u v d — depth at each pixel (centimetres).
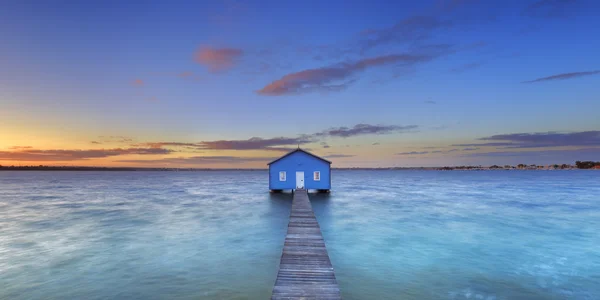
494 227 2166
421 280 1198
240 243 1744
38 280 1215
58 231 2094
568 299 1043
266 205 3325
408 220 2417
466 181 9988
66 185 7969
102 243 1761
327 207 3130
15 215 2798
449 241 1772
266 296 1065
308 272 960
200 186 7312
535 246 1680
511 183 8494
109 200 4066
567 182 8912
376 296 1055
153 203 3672
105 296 1068
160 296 1065
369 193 4928
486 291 1100
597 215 2709
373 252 1552
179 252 1574
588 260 1443
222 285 1156
